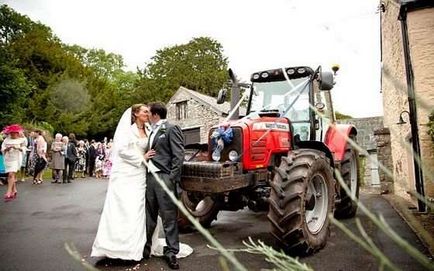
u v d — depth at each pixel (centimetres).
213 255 389
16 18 3866
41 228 533
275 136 450
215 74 4553
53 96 3228
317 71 499
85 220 594
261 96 545
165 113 379
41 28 4106
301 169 381
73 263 364
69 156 1254
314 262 359
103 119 3556
